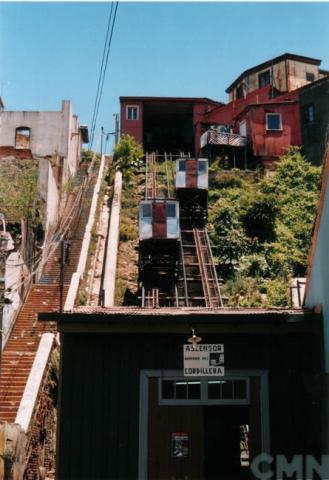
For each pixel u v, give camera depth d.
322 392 10.47
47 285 27.34
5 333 21.44
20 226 25.78
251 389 10.84
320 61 57.66
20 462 14.59
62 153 44.97
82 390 10.72
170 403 10.76
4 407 17.73
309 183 40.50
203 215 35.34
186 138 58.91
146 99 54.97
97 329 10.73
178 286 28.95
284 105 46.53
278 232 35.12
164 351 10.91
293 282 27.56
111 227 35.22
